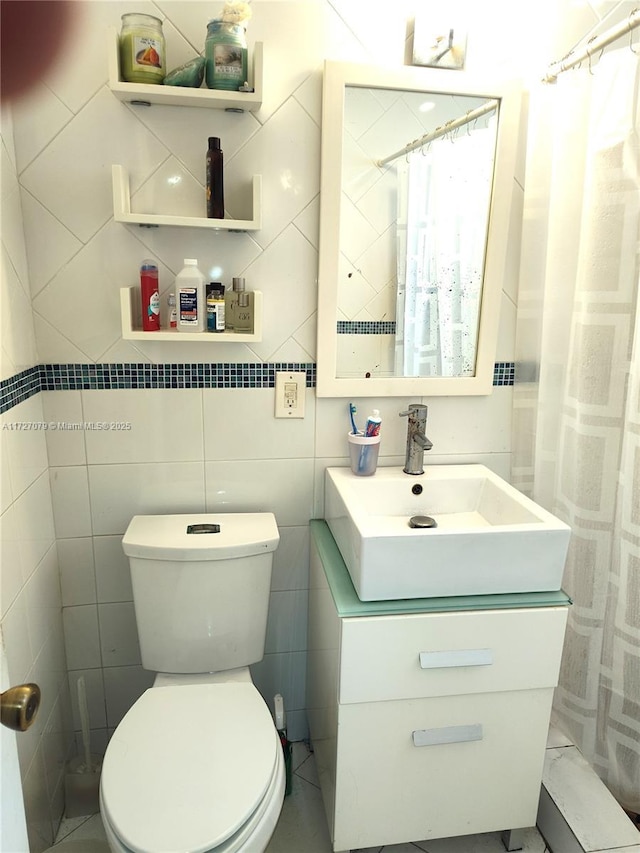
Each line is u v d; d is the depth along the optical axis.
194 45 1.32
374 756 1.28
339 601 1.22
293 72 1.36
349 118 1.39
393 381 1.56
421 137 1.43
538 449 1.54
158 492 1.55
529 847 1.46
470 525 1.52
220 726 1.22
